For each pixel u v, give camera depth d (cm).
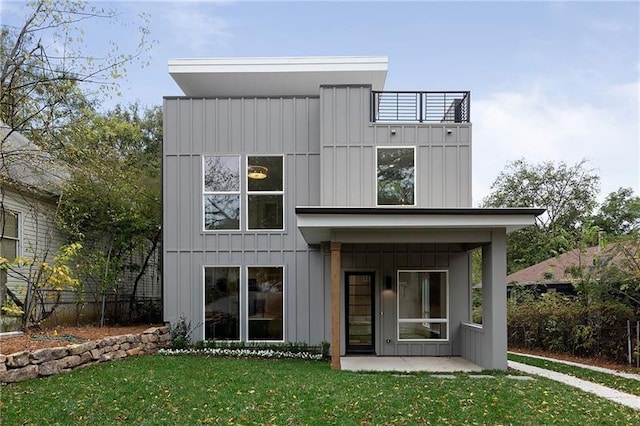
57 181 1398
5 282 1130
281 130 1282
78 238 1400
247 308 1251
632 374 1022
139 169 1953
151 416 590
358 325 1246
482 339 1050
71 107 1227
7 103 1112
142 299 1650
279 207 1273
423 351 1221
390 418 605
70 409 602
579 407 677
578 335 1265
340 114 1224
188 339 1229
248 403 657
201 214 1269
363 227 968
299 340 1241
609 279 1194
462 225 955
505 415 624
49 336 1011
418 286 1239
